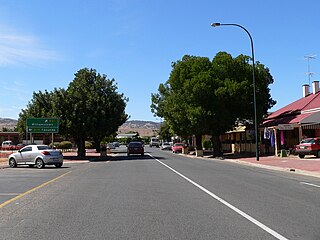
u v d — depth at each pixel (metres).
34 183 18.06
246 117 44.00
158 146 118.75
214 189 15.39
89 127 45.44
